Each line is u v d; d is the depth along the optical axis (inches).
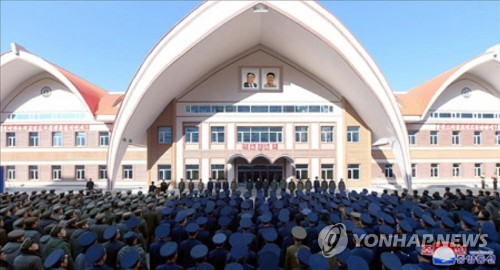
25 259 174.1
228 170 1042.7
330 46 825.5
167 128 1052.5
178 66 869.8
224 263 201.8
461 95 1212.5
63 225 250.4
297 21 800.3
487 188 1060.5
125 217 279.0
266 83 1067.3
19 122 1192.8
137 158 1211.9
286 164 1057.5
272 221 316.5
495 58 1030.4
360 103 982.4
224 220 265.4
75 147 1187.9
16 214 301.0
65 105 1197.1
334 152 1051.9
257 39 1018.1
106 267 169.9
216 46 899.4
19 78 1145.4
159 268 171.9
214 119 1051.9
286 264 197.6
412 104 1210.0
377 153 1200.8
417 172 1181.1
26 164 1179.3
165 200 431.8
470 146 1196.5
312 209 333.4
